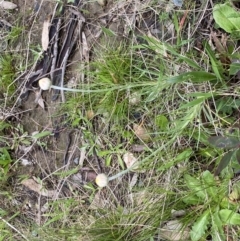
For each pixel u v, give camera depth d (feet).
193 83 1.68
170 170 1.74
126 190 1.82
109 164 1.85
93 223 1.85
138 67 1.76
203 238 1.68
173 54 1.71
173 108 1.73
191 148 1.70
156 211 1.74
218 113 1.66
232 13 1.60
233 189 1.64
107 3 1.86
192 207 1.71
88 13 1.88
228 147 1.46
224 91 1.61
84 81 1.86
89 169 1.89
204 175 1.64
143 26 1.80
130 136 1.79
